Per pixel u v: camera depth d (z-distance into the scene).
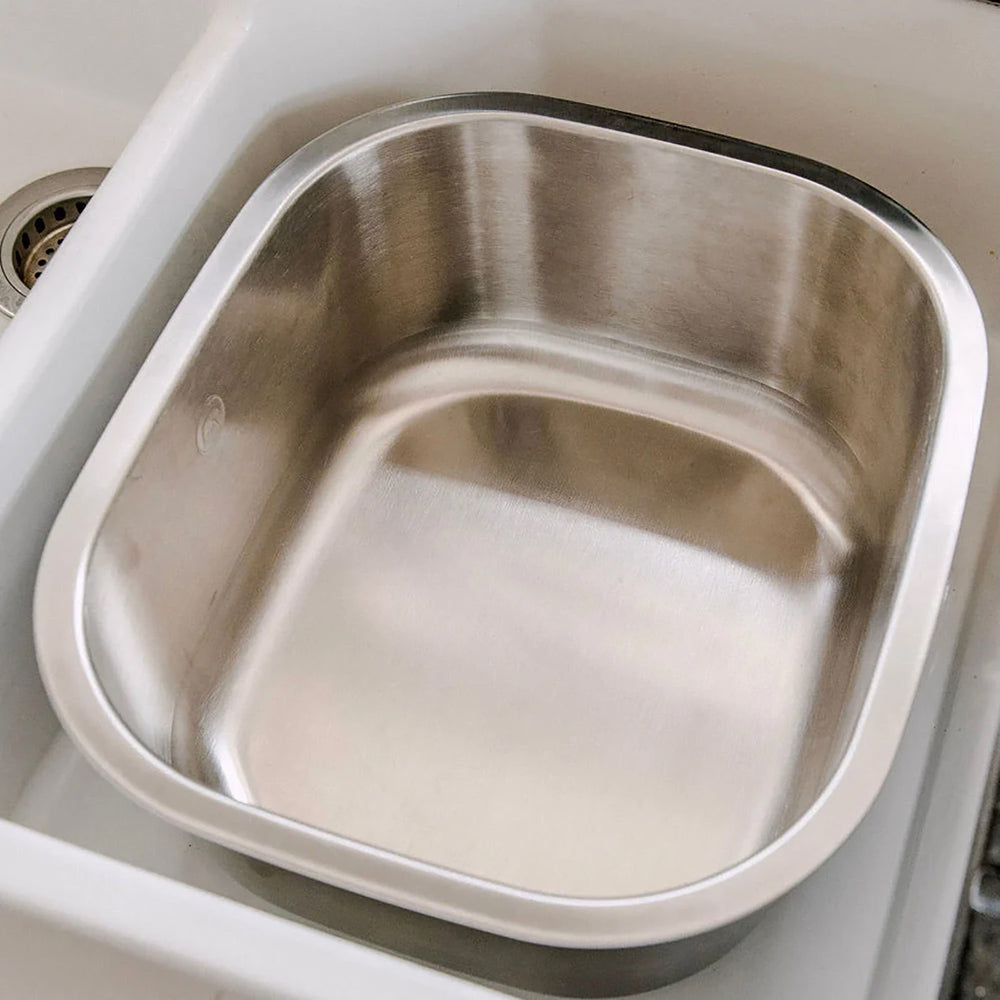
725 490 0.85
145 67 0.91
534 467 0.86
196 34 0.87
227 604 0.79
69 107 0.93
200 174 0.75
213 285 0.70
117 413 0.66
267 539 0.82
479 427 0.88
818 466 0.85
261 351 0.76
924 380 0.72
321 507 0.84
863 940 0.67
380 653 0.79
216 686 0.77
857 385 0.81
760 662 0.78
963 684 0.69
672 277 0.83
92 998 0.51
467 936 0.56
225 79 0.74
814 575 0.81
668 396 0.88
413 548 0.83
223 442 0.75
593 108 0.77
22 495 0.66
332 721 0.76
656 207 0.79
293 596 0.81
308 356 0.82
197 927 0.49
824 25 0.73
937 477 0.63
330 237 0.79
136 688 0.69
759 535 0.83
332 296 0.82
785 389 0.86
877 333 0.77
